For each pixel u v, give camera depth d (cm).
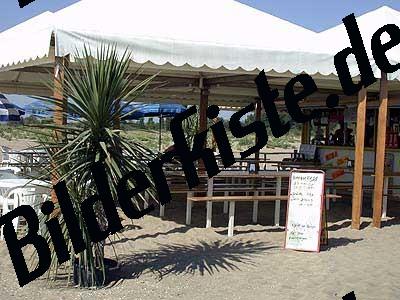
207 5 822
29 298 523
